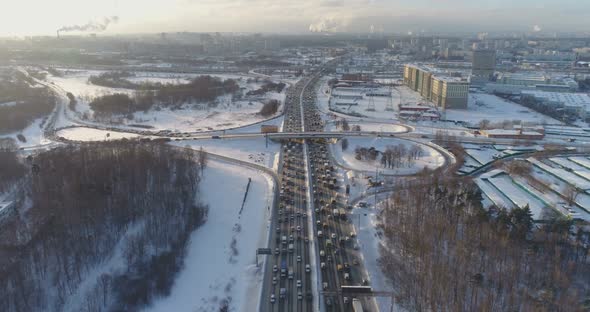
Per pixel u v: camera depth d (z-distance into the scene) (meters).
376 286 132.62
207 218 178.25
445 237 152.88
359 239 161.75
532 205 185.25
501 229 151.00
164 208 173.88
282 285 136.00
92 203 166.12
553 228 152.50
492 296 119.12
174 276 140.00
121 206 168.12
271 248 156.88
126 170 198.00
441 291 123.69
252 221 177.50
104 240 151.00
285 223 175.00
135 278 135.12
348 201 196.00
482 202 187.38
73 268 135.62
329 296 129.50
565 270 133.50
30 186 191.62
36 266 133.88
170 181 199.62
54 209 166.75
